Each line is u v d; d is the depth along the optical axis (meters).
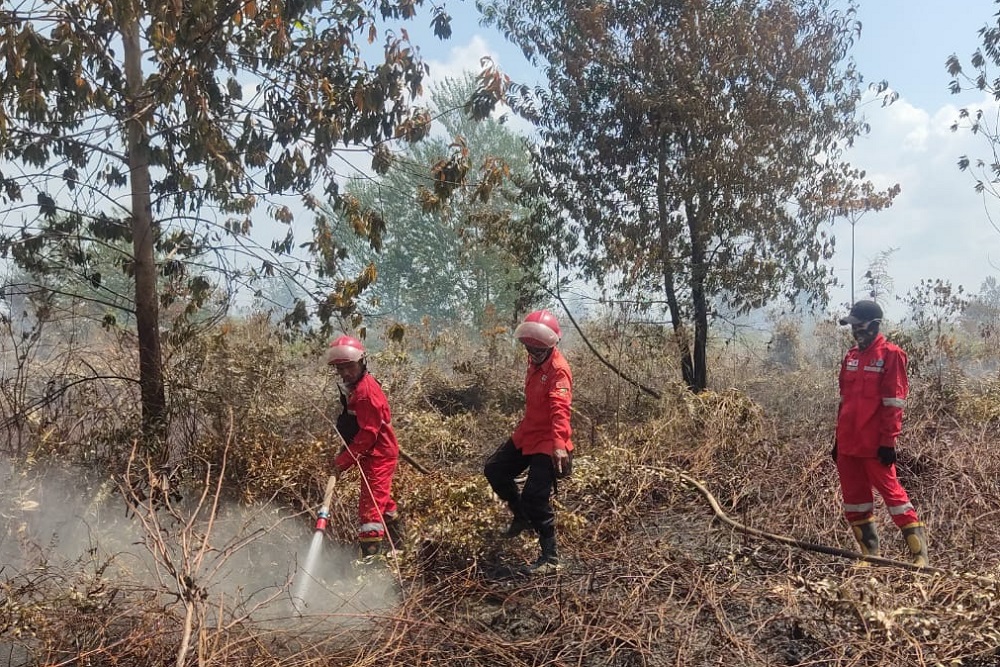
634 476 5.78
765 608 4.10
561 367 4.68
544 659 3.71
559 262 10.13
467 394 9.66
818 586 3.81
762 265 9.34
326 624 3.96
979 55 9.41
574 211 9.88
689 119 9.14
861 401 4.73
